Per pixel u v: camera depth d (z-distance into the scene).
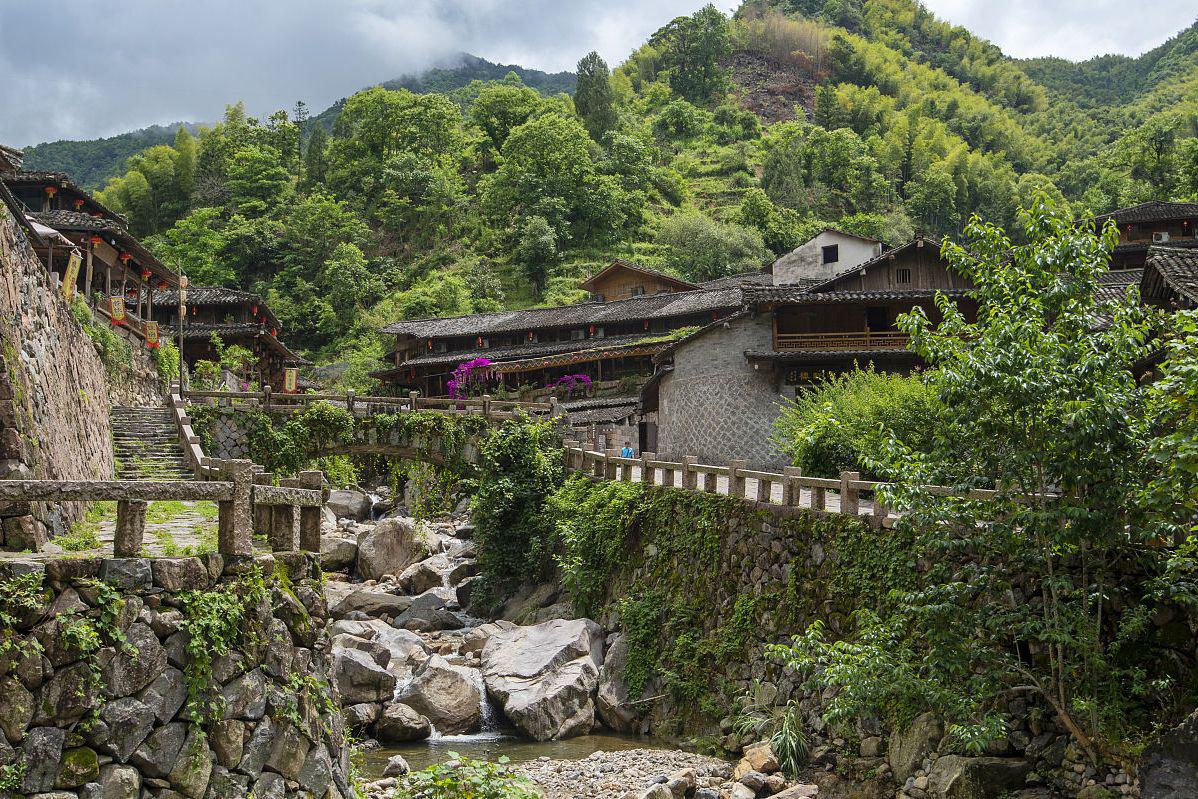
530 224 102.88
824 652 15.83
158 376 34.00
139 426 24.92
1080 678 14.21
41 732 7.96
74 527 13.87
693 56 177.25
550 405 34.78
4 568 8.09
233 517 9.70
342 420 33.72
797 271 61.25
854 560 18.05
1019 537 14.36
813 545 19.16
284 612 10.34
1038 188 15.32
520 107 132.38
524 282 104.00
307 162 125.81
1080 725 14.00
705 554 22.48
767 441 39.97
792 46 191.12
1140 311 14.66
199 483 9.47
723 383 41.22
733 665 20.33
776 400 40.22
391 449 34.31
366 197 122.31
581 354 55.56
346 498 43.44
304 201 111.88
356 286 97.50
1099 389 13.38
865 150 144.38
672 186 127.56
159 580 8.90
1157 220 51.94
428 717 21.78
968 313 38.34
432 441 34.34
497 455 32.28
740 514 21.61
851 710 15.31
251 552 9.89
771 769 17.42
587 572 26.69
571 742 21.08
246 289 103.50
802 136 149.25
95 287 38.91
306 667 10.58
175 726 8.81
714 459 41.19
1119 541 13.91
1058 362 13.80
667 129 152.88
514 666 23.31
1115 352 13.88
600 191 109.94
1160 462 12.59
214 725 9.16
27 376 14.14
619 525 26.11
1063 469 13.80
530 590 30.27
